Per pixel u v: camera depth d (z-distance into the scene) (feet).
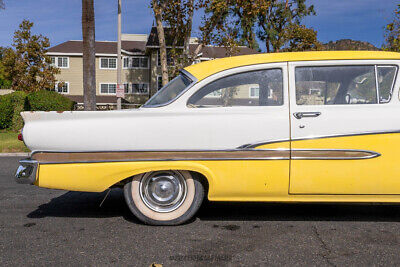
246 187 11.98
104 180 12.03
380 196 12.00
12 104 79.20
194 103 12.26
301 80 12.39
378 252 10.09
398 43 50.03
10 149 39.88
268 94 12.35
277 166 11.91
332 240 11.02
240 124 11.98
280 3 147.64
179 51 73.46
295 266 9.22
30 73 110.83
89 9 53.62
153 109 12.18
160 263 9.40
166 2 67.67
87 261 9.57
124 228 12.24
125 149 11.94
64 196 17.22
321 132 11.89
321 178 11.85
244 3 67.26
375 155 11.80
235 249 10.32
